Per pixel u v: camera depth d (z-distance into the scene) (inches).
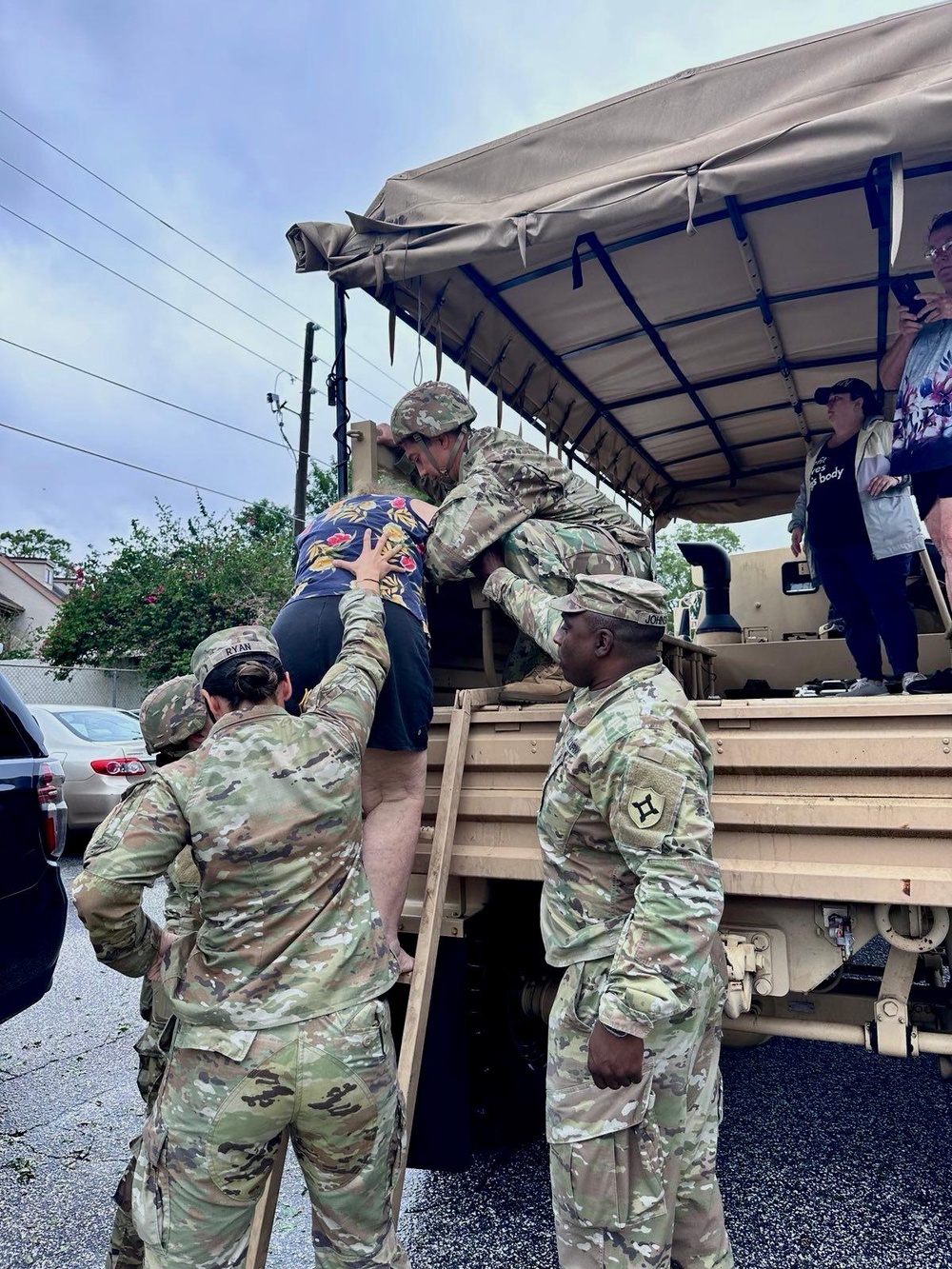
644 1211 66.2
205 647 72.5
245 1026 61.4
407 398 108.7
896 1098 128.3
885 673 190.4
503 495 98.9
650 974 61.3
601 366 174.9
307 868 65.5
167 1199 62.2
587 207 105.0
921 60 90.9
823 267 140.7
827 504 148.2
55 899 127.3
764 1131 118.8
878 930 75.6
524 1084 103.3
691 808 64.5
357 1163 64.2
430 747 94.6
